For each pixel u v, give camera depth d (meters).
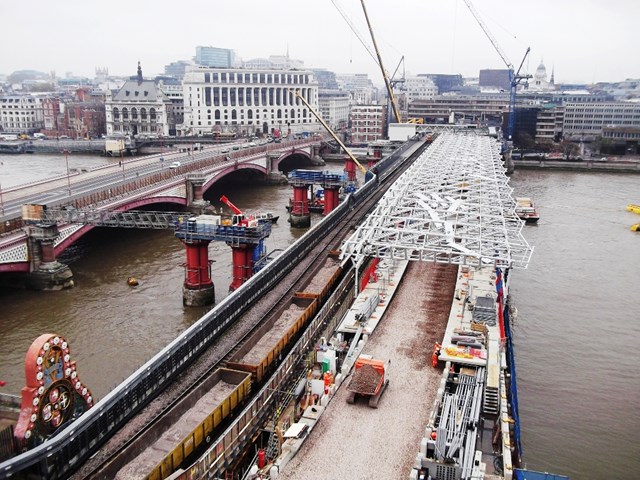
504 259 65.94
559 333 83.56
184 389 50.44
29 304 90.00
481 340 56.97
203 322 57.31
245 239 89.19
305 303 70.31
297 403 53.72
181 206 160.75
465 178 103.50
